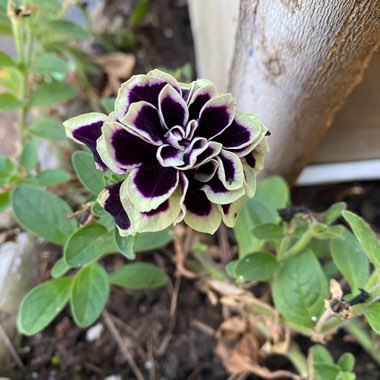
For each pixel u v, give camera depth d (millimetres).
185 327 154
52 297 123
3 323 146
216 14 149
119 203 82
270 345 139
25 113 157
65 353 148
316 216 114
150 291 158
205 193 80
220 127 80
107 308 155
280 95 123
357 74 112
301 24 100
